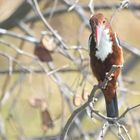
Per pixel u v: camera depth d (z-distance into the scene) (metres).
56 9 13.58
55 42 11.34
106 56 8.80
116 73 8.66
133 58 14.04
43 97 11.69
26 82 15.27
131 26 19.81
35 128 16.81
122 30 19.25
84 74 10.84
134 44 20.03
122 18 17.98
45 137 12.10
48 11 13.68
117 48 8.80
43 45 11.29
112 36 8.80
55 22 14.00
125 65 14.02
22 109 16.11
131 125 11.65
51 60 11.40
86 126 14.52
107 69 8.84
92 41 8.84
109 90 8.77
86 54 12.36
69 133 12.51
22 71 12.25
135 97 17.31
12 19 13.71
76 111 8.57
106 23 8.78
